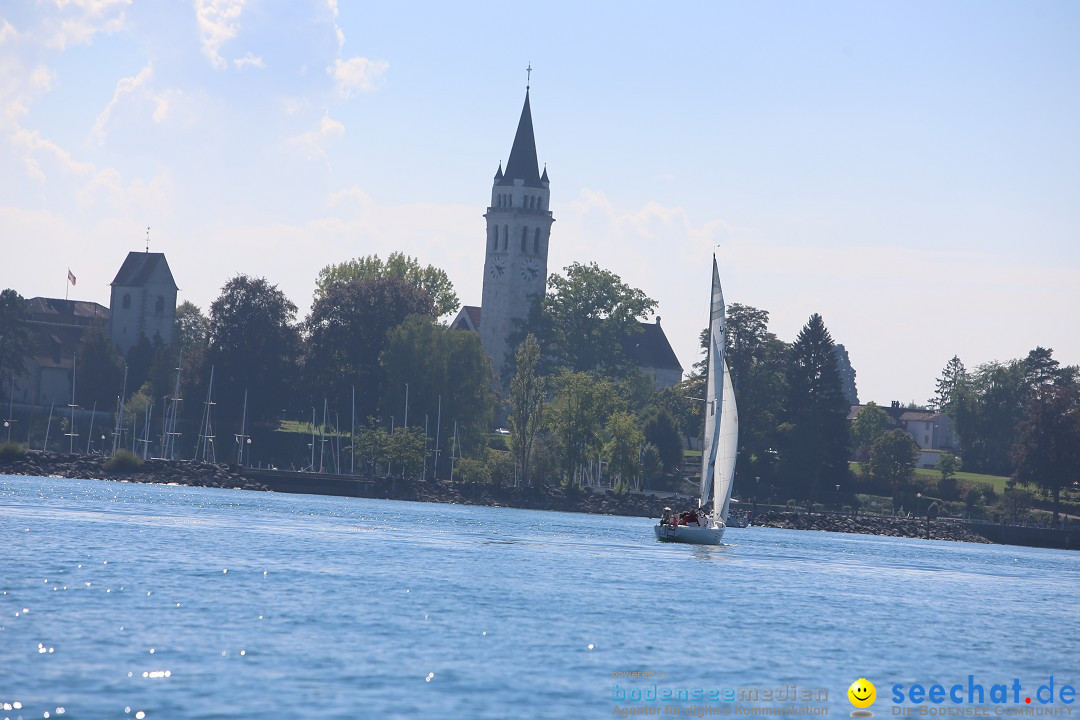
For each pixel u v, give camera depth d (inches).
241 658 7239.2
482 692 6771.7
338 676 6934.1
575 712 6505.9
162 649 7342.5
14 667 6722.4
